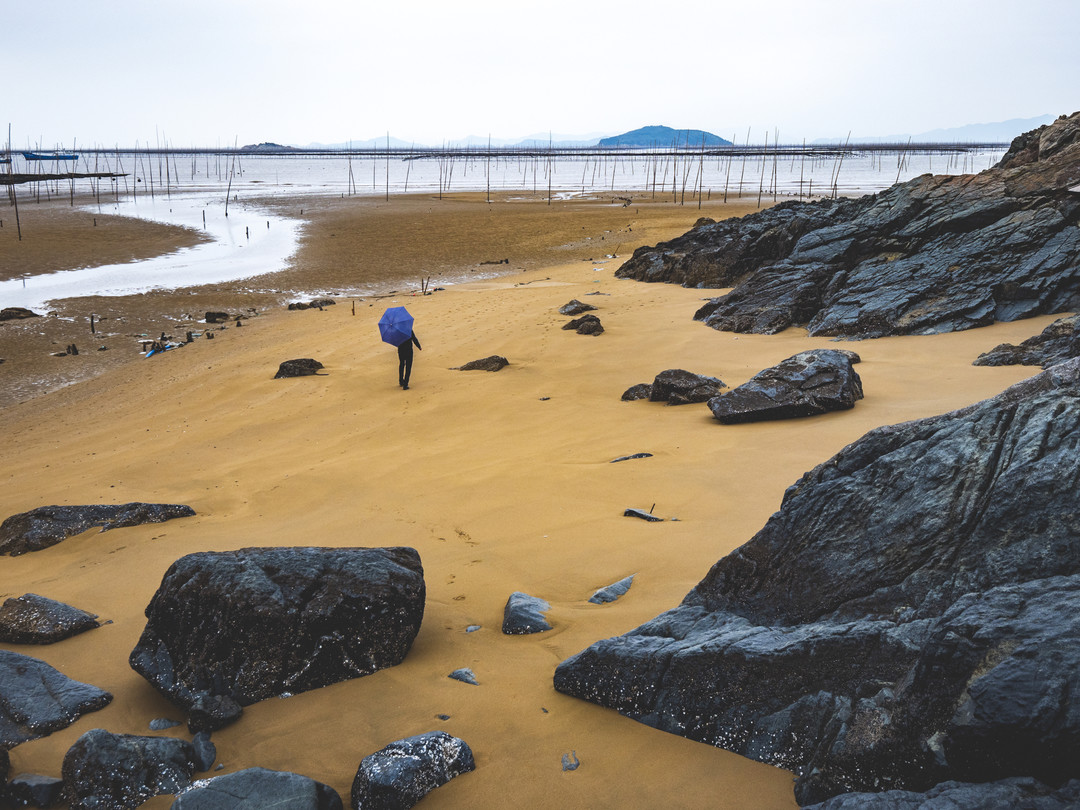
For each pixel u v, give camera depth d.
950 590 3.62
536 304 26.02
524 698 4.24
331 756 3.86
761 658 3.65
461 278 36.81
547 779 3.47
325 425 14.09
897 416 10.09
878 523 4.15
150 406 17.27
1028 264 17.58
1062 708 2.56
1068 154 20.42
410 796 3.34
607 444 10.70
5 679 4.57
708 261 28.73
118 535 8.59
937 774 2.79
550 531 7.32
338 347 21.23
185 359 22.23
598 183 124.00
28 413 18.39
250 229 56.06
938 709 2.91
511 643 5.06
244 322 27.25
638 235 50.44
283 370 18.22
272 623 4.56
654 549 6.46
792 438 9.63
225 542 7.92
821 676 3.47
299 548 5.30
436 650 5.02
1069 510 3.51
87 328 26.78
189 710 4.31
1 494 11.57
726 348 17.42
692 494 7.93
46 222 57.94
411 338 15.88
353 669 4.66
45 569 7.75
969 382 11.91
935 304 17.62
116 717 4.42
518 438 11.84
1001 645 2.88
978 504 3.85
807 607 4.04
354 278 37.16
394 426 13.51
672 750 3.58
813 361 11.70
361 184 125.06
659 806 3.21
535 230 54.66
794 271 21.44
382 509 8.72
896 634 3.46
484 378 16.44
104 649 5.40
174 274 37.66
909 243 20.45
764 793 3.20
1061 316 16.55
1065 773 2.53
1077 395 3.97
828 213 25.48
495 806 3.31
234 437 13.85
